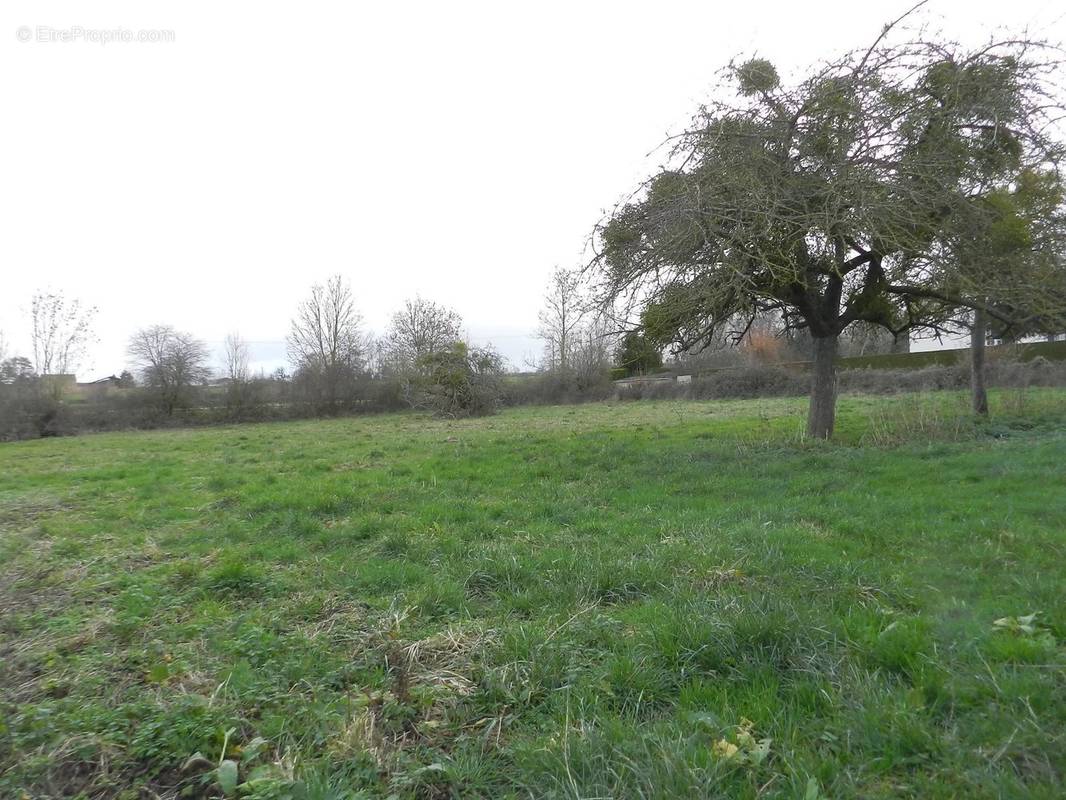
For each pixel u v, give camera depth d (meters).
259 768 3.14
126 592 5.93
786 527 7.01
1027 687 3.43
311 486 11.00
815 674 3.77
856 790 2.83
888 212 10.29
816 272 12.41
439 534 7.47
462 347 33.72
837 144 10.88
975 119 10.93
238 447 20.64
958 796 2.76
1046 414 15.73
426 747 3.41
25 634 5.10
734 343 15.16
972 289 11.17
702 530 7.11
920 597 4.92
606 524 7.79
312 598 5.65
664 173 11.80
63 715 3.68
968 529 6.64
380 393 39.31
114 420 35.88
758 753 3.07
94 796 3.12
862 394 29.33
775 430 16.31
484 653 4.29
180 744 3.40
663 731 3.30
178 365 37.09
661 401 36.03
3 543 8.04
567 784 2.95
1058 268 11.59
